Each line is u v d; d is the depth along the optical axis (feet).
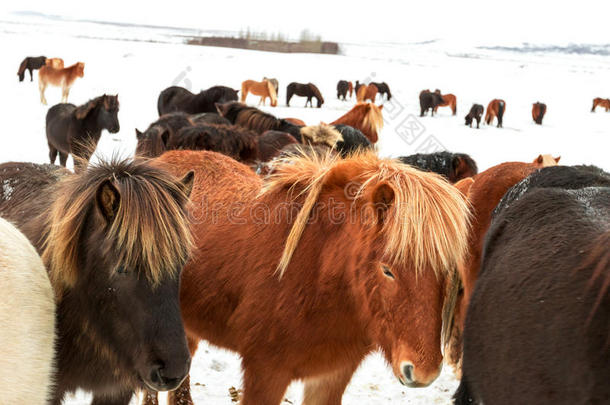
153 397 13.08
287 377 10.19
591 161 57.93
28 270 7.93
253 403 10.19
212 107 53.01
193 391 15.01
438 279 8.68
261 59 177.47
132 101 79.05
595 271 7.21
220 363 16.72
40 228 9.93
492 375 8.51
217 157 12.94
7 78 100.48
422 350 8.47
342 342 10.04
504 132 79.66
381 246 8.91
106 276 8.36
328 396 11.07
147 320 8.14
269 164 11.57
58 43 176.45
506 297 8.57
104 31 355.15
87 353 9.26
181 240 8.46
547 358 7.39
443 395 15.78
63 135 43.86
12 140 49.42
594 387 6.72
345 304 9.73
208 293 10.87
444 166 19.58
